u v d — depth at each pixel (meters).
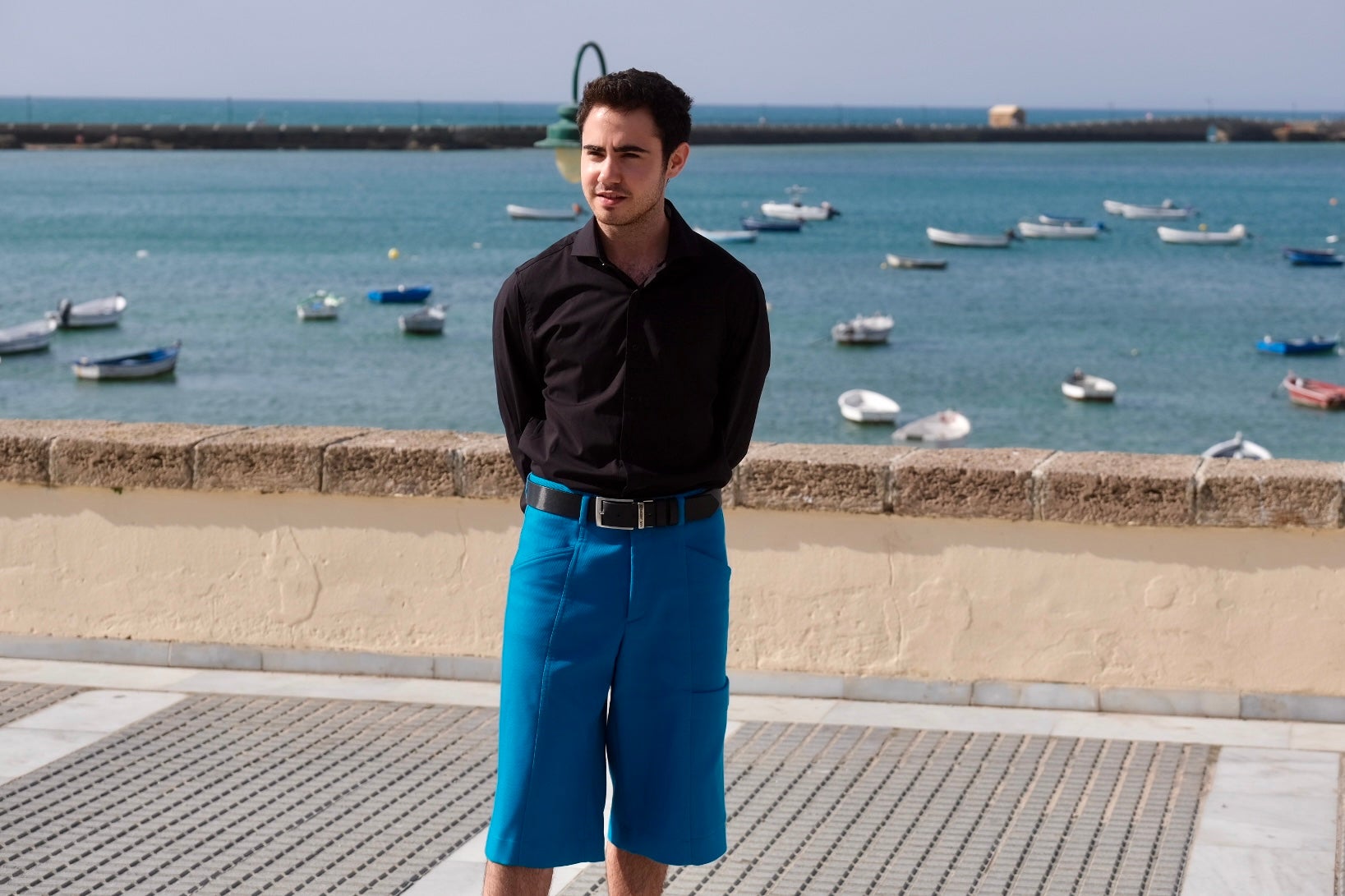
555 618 3.23
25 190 115.25
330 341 53.47
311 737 5.18
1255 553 5.20
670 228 3.21
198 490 5.88
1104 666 5.38
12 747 5.07
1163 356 52.31
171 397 44.06
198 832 4.35
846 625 5.55
